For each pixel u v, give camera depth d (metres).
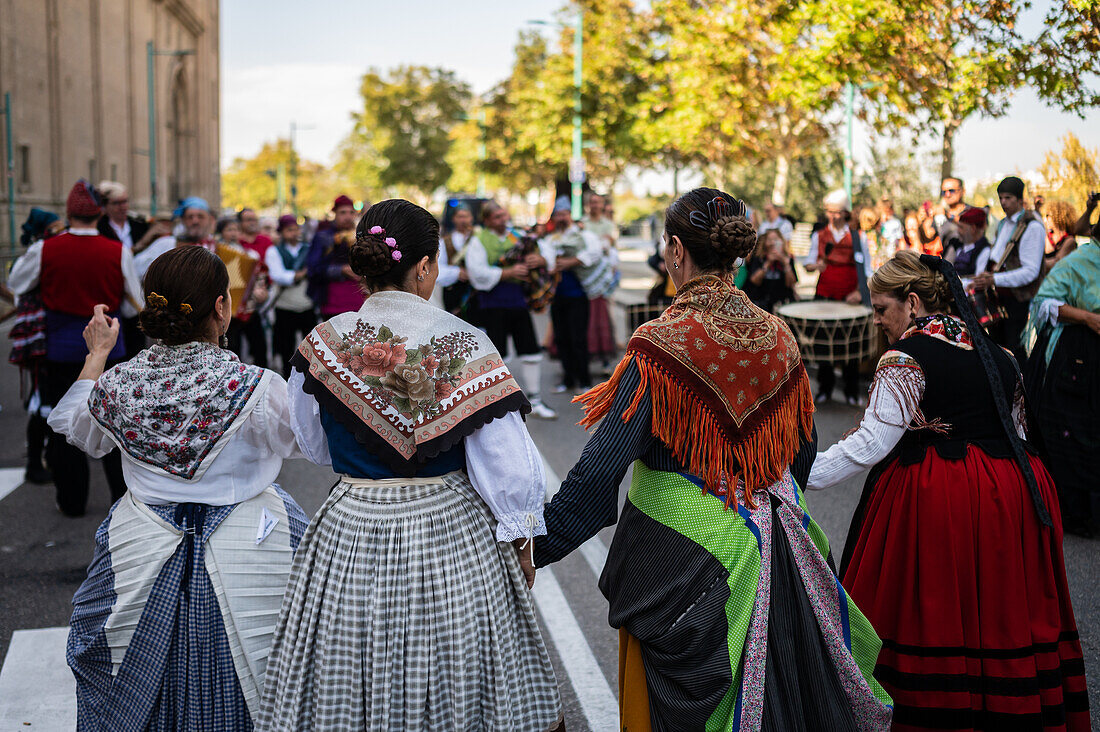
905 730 2.81
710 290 2.46
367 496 2.43
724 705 2.35
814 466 2.87
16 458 7.39
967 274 7.86
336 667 2.38
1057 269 5.27
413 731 2.36
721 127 20.53
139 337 6.29
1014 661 2.76
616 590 2.52
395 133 60.34
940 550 2.79
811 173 26.47
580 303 9.96
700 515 2.40
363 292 2.58
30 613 4.51
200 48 44.72
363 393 2.41
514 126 41.25
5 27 22.98
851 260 9.42
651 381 2.38
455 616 2.39
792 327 8.88
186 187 43.03
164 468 2.62
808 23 10.29
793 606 2.44
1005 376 2.95
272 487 2.83
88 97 29.30
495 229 8.67
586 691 3.74
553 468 7.12
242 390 2.64
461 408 2.41
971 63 7.10
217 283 2.67
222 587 2.61
